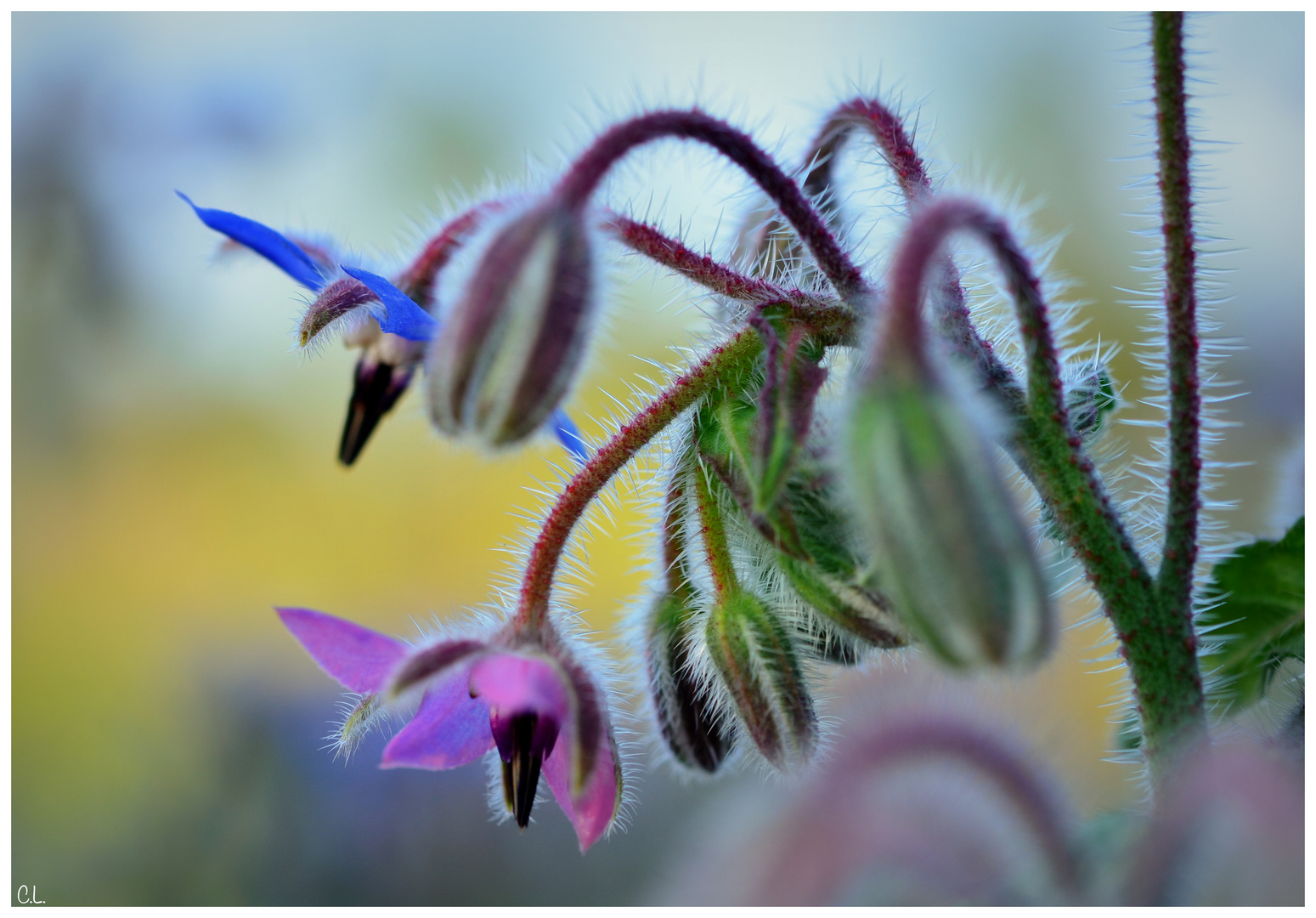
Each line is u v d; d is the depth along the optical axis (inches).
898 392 8.2
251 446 21.1
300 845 16.0
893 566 8.2
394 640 9.1
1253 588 9.3
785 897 8.2
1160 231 9.1
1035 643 8.1
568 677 8.9
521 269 8.4
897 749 8.4
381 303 9.4
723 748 9.3
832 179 9.6
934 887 8.2
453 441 8.6
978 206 8.4
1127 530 8.8
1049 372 8.7
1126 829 8.4
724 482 9.0
